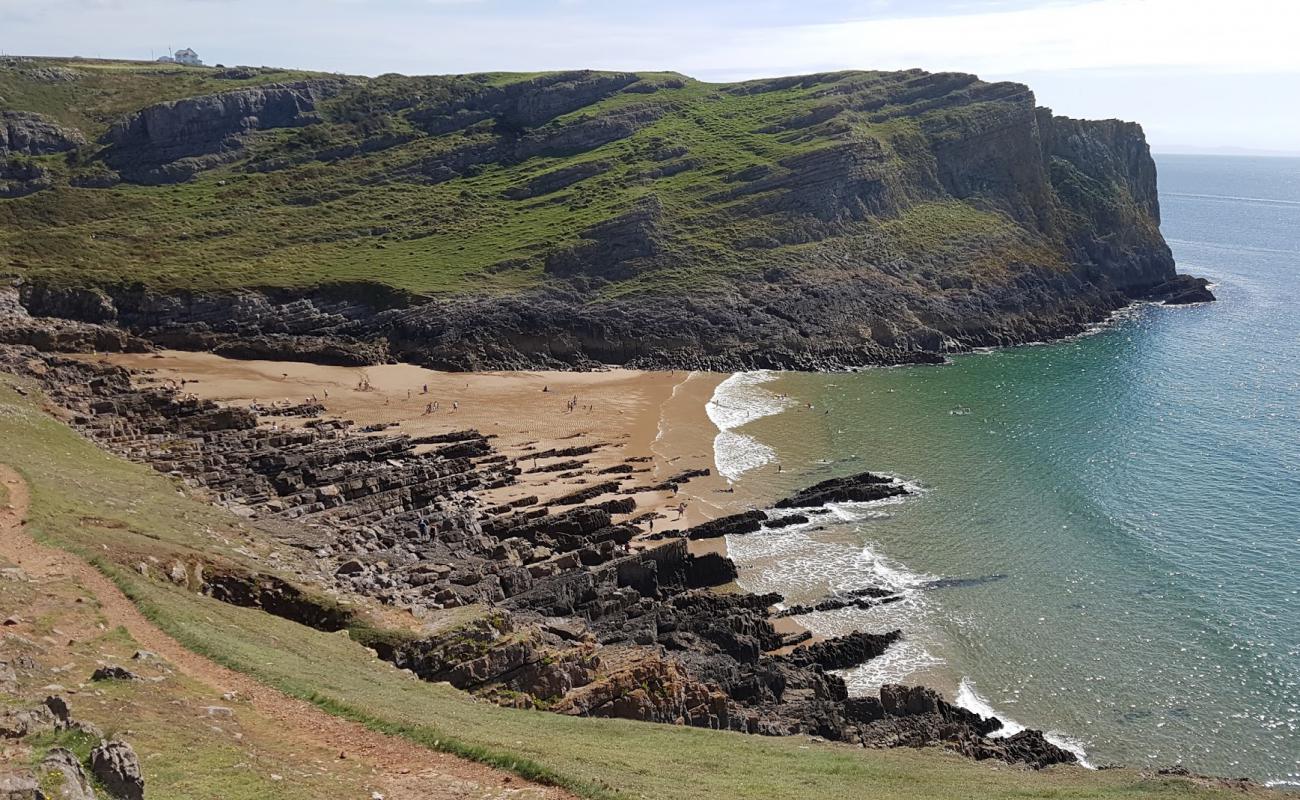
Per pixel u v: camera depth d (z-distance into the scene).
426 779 25.08
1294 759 51.28
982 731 52.94
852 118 188.12
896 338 149.38
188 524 53.88
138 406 91.31
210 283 144.75
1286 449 102.38
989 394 125.62
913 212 176.00
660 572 70.25
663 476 91.50
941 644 63.28
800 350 143.12
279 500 71.06
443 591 54.53
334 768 24.80
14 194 177.75
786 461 98.00
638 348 140.25
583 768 27.86
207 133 197.75
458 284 147.25
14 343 127.00
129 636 31.94
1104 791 37.06
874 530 81.06
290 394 114.75
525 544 69.38
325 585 50.00
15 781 17.28
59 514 45.50
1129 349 151.38
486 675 42.47
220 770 22.62
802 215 166.00
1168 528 81.75
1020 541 79.06
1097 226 188.62
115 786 19.55
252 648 34.88
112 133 193.12
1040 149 188.62
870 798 31.19
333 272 151.50
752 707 52.06
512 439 100.25
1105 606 68.12
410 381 124.75
